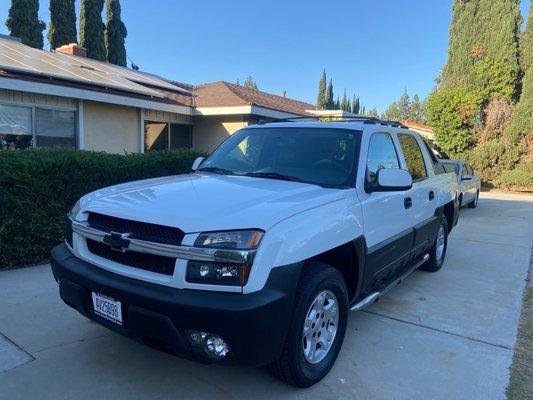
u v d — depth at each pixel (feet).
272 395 10.27
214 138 50.70
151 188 11.54
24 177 18.11
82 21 89.66
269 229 9.14
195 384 10.59
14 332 12.86
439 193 19.07
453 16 88.94
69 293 10.57
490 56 82.48
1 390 10.06
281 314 9.07
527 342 13.50
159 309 8.86
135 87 39.86
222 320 8.50
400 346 13.00
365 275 12.48
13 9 79.36
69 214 11.71
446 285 19.12
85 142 37.52
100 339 12.62
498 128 74.84
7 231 18.11
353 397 10.34
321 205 10.73
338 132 13.88
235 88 56.80
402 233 14.94
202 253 8.73
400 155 15.60
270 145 14.33
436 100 76.64
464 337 13.74
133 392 10.18
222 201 10.05
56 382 10.46
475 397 10.47
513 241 29.07
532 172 67.36
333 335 11.40
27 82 30.83
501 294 18.07
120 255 10.00
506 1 81.97
